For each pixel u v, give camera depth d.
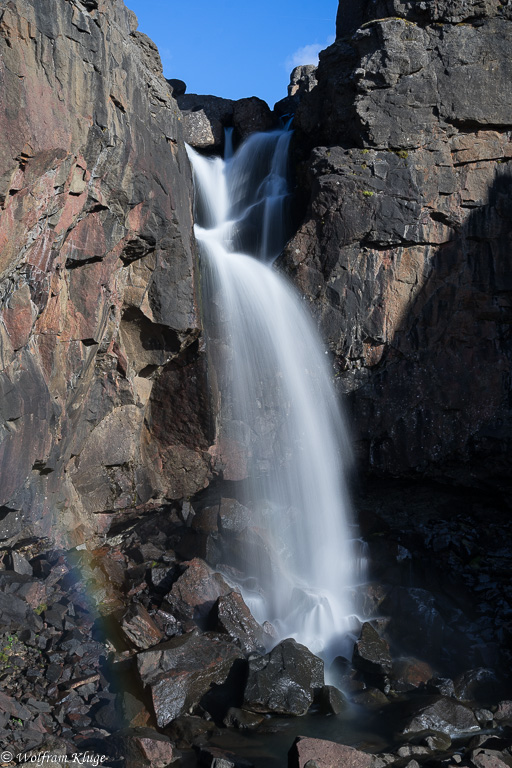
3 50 5.57
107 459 9.52
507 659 8.61
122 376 9.28
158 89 9.01
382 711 7.54
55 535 8.66
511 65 10.31
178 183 9.23
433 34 10.38
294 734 7.05
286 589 9.88
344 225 10.40
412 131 10.38
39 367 7.30
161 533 10.71
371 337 10.65
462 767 6.22
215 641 8.08
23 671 7.32
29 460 7.22
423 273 10.62
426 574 10.75
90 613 8.54
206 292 10.38
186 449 10.46
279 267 10.80
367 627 8.74
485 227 10.49
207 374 9.94
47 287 7.04
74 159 6.77
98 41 7.00
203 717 7.27
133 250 8.72
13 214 6.03
